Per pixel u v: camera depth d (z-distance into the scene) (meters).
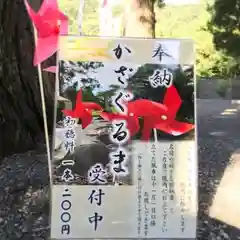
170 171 2.79
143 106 2.76
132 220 2.77
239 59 11.02
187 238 2.80
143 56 2.76
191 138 2.79
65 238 2.73
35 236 3.47
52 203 2.73
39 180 4.28
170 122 2.78
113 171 2.75
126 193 2.76
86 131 2.74
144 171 2.77
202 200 4.12
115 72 2.75
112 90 2.75
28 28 4.77
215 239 3.46
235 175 4.72
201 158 5.25
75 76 2.73
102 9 5.09
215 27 11.27
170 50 2.77
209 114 8.09
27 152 4.98
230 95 9.86
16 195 4.03
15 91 4.86
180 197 2.79
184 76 2.78
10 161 4.74
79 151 2.74
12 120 4.93
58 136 2.73
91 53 2.74
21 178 4.33
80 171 2.74
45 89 4.86
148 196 2.78
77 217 2.74
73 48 2.74
